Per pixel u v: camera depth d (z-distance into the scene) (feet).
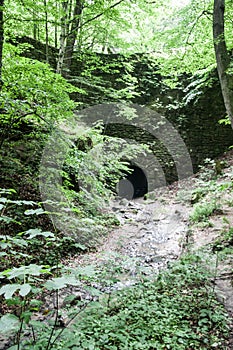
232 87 21.65
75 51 30.32
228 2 23.66
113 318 9.34
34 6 19.02
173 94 40.68
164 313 10.44
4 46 17.30
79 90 19.34
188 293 11.88
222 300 11.48
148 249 18.70
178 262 13.80
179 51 27.66
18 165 18.61
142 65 41.60
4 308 10.11
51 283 4.74
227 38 25.53
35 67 16.42
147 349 8.29
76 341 6.35
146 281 12.44
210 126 38.70
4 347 7.82
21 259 13.39
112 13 23.70
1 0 16.21
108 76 39.99
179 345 8.81
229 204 22.53
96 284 12.66
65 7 24.45
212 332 9.73
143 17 31.09
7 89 16.21
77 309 9.77
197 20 25.05
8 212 15.96
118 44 31.22
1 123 19.08
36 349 6.24
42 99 17.15
